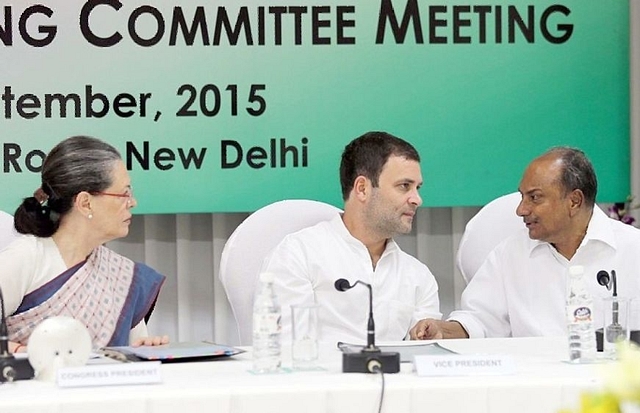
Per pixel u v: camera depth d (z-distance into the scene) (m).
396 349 2.76
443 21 4.48
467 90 4.51
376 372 2.38
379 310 3.58
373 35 4.46
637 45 4.55
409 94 4.48
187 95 4.40
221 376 2.37
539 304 3.64
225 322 4.69
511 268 3.70
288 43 4.43
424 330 3.35
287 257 3.57
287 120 4.44
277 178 4.45
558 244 3.62
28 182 4.34
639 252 3.58
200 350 2.73
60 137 4.35
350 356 2.41
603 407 1.21
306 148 4.45
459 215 4.77
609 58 4.56
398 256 3.67
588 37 4.55
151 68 4.38
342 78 4.45
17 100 4.33
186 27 4.39
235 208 4.45
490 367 2.37
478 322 3.63
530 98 4.54
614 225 3.67
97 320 3.15
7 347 2.38
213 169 4.43
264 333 2.43
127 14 4.36
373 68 4.46
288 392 2.16
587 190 3.51
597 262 3.57
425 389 2.20
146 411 2.11
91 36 4.35
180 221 4.64
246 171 4.44
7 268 3.04
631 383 1.19
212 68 4.41
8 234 3.55
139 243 4.71
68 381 2.21
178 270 4.65
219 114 4.42
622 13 4.55
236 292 3.77
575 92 4.55
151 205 4.41
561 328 3.59
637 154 4.56
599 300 2.96
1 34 4.30
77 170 3.10
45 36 4.33
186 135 4.41
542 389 2.24
